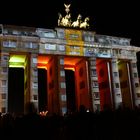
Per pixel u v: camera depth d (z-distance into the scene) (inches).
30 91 2405.3
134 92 2913.4
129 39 3122.5
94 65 2753.4
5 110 2290.8
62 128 649.6
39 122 478.3
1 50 2425.0
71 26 2876.5
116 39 3021.7
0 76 2364.7
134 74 2984.7
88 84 2716.5
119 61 3058.6
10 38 2470.5
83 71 2869.1
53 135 518.3
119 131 540.4
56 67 2630.4
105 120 560.1
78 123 570.9
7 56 2437.3
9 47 2458.2
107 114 566.6
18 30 2583.7
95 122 573.0
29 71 2484.0
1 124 531.2
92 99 2625.5
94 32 2878.9
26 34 2600.9
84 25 2901.1
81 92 2910.9
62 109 2459.4
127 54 3002.0
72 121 581.3
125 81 3046.3
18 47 2488.9
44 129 478.0
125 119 537.0
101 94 3021.7
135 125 528.7
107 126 555.5
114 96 2758.4
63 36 2731.3
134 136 524.7
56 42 2647.6
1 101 2304.4
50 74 2849.4
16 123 488.1
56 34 2721.5
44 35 2669.8
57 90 2544.3
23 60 2780.5
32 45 2549.2
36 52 2544.3
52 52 2610.7
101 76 3053.6
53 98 2650.1
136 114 549.0
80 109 597.3
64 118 708.7
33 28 2637.8
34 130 466.3
